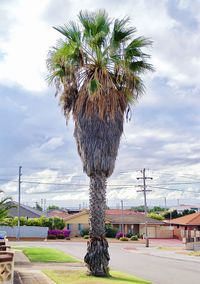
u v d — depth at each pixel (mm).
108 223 77750
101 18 19375
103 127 19062
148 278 21828
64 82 19844
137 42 19484
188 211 100062
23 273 18359
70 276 17734
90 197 19109
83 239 69875
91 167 19047
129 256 39031
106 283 15648
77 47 19094
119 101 19406
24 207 77688
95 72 18953
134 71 19656
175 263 32312
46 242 58969
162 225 80125
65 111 20266
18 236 64625
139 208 132375
